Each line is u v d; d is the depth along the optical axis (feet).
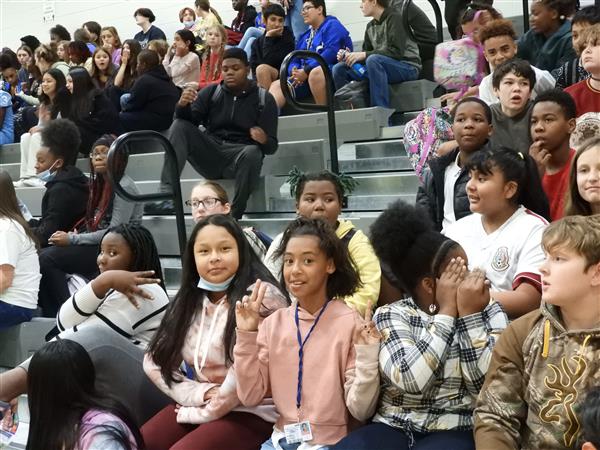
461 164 11.73
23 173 22.89
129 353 10.20
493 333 7.97
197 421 9.16
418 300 8.49
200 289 9.72
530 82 12.41
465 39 16.26
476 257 9.78
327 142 17.63
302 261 8.69
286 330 8.83
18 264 13.71
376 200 15.70
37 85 28.53
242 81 16.89
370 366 8.08
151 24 31.71
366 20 27.25
